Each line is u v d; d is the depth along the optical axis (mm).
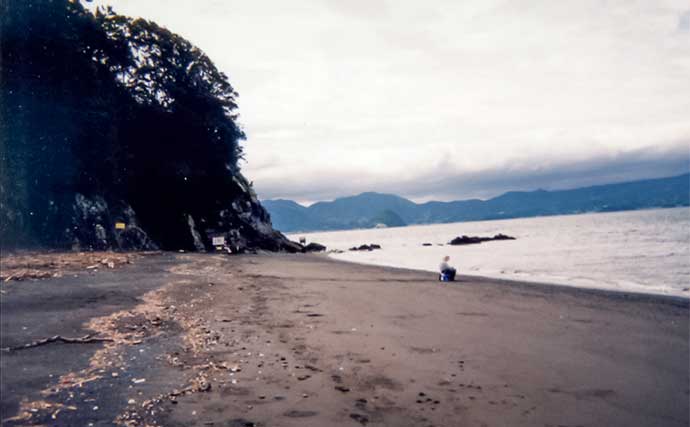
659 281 24344
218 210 62438
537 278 26422
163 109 54312
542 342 10141
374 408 5969
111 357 7207
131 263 24656
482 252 57219
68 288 14047
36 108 31719
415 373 7566
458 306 14945
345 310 13438
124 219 42969
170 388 6062
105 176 41375
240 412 5492
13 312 10164
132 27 51812
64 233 32906
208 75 61781
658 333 11289
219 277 21094
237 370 7070
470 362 8367
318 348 8805
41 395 5457
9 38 29797
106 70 45469
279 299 15109
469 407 6207
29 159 30891
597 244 59781
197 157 58406
